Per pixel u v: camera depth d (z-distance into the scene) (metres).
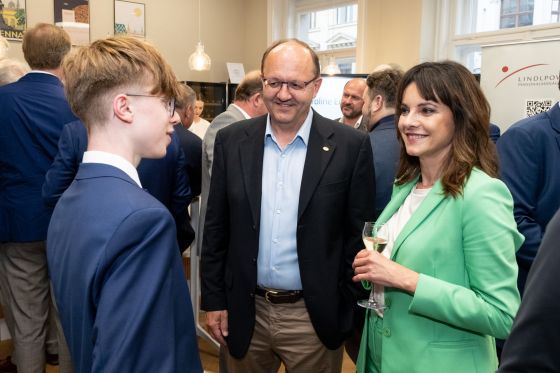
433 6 5.03
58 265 0.83
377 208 1.97
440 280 1.14
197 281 3.02
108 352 0.70
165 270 0.76
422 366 1.18
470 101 1.20
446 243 1.17
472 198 1.14
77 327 0.78
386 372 1.25
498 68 3.16
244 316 1.60
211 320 1.69
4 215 2.18
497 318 1.07
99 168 0.82
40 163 2.12
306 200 1.52
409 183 1.41
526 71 3.03
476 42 4.87
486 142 1.23
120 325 0.71
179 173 1.96
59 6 5.59
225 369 1.89
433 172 1.31
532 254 1.56
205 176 2.46
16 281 2.29
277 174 1.58
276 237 1.56
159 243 0.77
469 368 1.17
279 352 1.65
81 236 0.77
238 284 1.60
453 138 1.23
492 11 4.81
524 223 1.59
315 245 1.53
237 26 7.09
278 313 1.59
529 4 4.50
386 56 5.40
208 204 1.70
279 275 1.56
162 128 0.88
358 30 5.57
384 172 1.96
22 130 2.08
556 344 0.60
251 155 1.61
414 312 1.14
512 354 0.64
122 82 0.82
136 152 0.87
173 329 0.78
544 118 1.63
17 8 5.33
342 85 4.60
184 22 6.57
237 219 1.59
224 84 6.09
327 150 1.56
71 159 1.69
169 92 0.88
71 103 0.85
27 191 2.14
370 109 2.18
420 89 1.23
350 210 1.58
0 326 2.94
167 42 6.44
